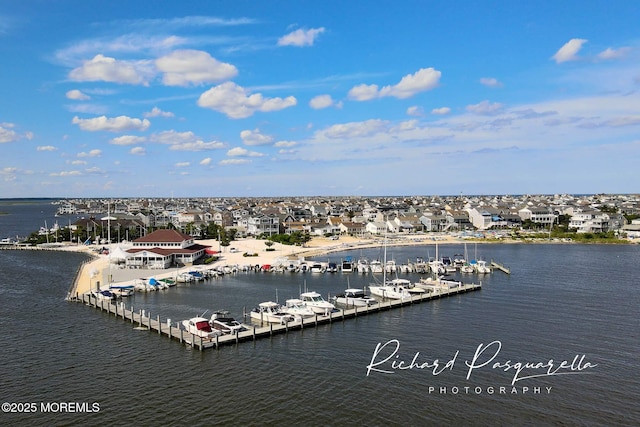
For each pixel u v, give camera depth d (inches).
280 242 6486.2
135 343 2122.3
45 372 1797.5
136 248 4411.9
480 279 3860.7
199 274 3754.9
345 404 1547.7
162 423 1424.7
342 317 2544.3
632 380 1731.1
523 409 1517.0
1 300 2999.5
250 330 2210.9
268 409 1510.8
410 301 2935.5
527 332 2304.4
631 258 5137.8
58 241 6550.2
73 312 2669.8
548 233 7436.0
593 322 2480.3
